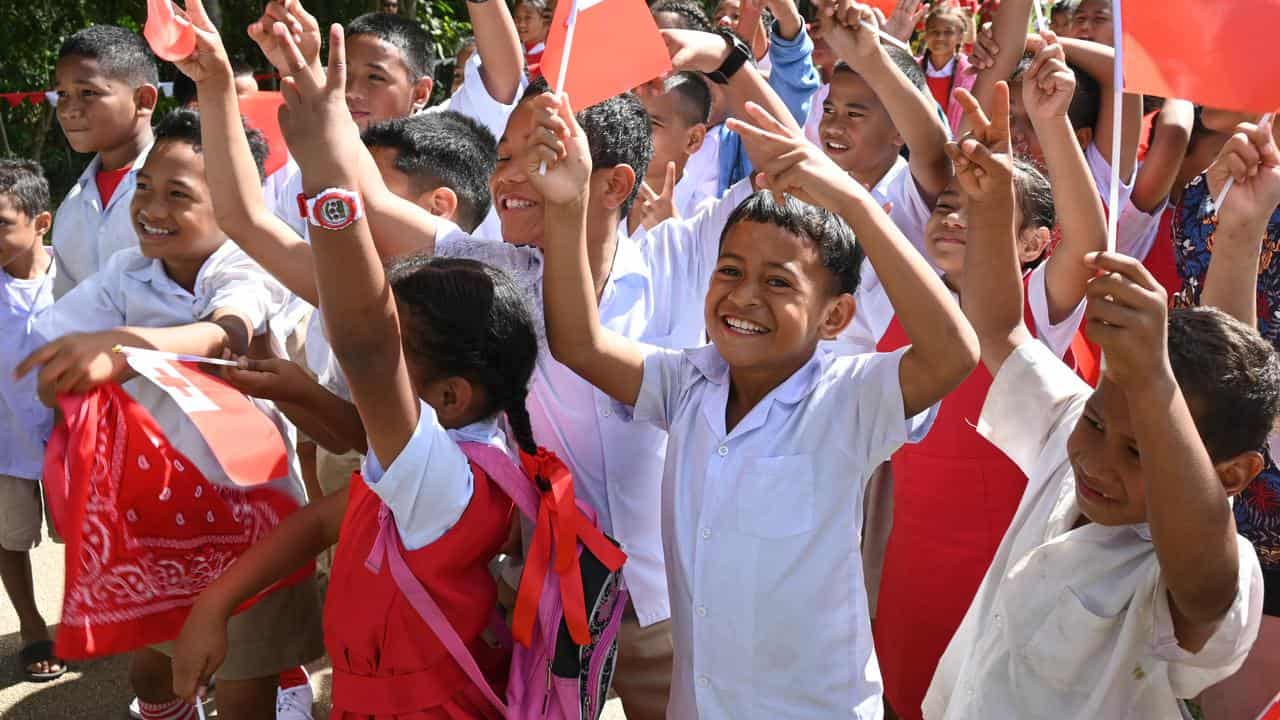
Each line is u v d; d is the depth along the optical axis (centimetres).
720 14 532
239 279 280
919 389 203
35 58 1201
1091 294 167
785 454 213
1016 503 273
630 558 252
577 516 205
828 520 212
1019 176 291
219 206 226
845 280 219
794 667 211
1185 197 313
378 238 242
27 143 1221
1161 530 172
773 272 210
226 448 215
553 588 202
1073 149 255
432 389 208
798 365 220
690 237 283
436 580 197
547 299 216
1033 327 274
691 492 220
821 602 211
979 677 204
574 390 247
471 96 374
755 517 211
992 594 216
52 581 443
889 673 294
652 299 269
